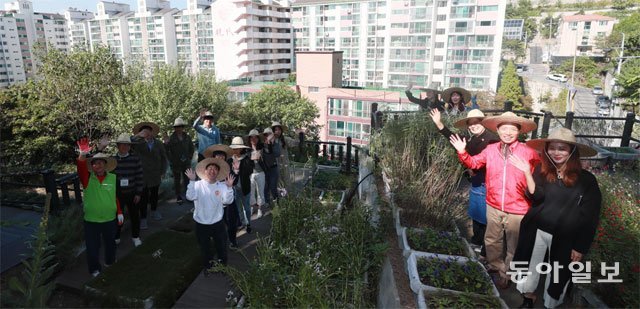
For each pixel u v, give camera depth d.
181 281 4.92
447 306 3.25
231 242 5.70
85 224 4.93
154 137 6.38
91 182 4.86
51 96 23.47
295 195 6.23
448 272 3.65
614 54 61.56
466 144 4.31
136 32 113.00
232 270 4.41
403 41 69.56
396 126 6.06
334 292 4.35
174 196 7.77
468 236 4.85
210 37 101.81
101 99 23.81
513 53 112.38
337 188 8.23
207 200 4.80
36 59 23.67
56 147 22.81
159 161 6.38
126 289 4.64
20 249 5.50
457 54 66.25
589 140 8.68
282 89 35.00
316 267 4.21
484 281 3.54
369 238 4.86
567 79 74.00
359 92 47.16
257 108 32.91
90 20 120.94
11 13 130.38
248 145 6.82
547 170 3.10
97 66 24.11
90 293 4.60
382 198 5.57
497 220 3.64
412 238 4.35
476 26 63.41
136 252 5.46
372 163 6.74
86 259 5.45
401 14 68.00
